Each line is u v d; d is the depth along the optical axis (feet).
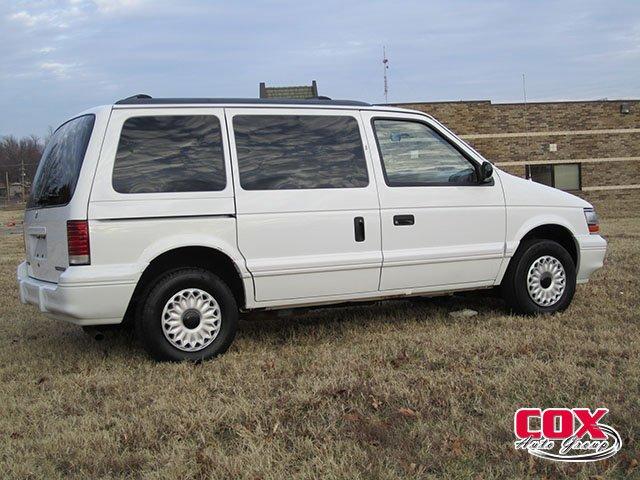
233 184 16.78
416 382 14.32
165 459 11.00
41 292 16.46
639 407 12.43
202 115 16.88
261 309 17.71
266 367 15.89
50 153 18.40
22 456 11.32
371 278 18.22
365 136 18.56
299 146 17.74
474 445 11.18
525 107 80.48
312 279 17.53
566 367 14.82
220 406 13.14
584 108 81.61
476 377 14.49
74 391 14.70
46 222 16.93
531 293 20.47
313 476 10.21
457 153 19.81
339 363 15.85
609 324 18.99
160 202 16.01
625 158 82.69
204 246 16.33
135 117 16.26
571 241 21.62
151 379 15.16
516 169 80.79
